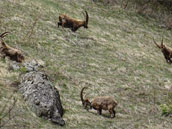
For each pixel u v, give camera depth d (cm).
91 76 5094
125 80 5316
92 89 4675
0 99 3456
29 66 4503
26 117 3312
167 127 4066
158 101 4859
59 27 6544
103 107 3984
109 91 4775
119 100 4581
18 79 4047
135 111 4384
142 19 8712
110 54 6188
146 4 9469
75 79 4816
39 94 3616
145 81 5500
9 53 4519
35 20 6406
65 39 6125
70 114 3784
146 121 4122
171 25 8838
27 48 5281
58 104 3706
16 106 3434
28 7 6869
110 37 7025
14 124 3109
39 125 3272
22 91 3744
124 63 5981
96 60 5747
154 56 6806
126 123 3916
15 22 6000
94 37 6700
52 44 5747
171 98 5050
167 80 5772
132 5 9181
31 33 5650
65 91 4372
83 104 4056
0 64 4319
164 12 9431
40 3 7356
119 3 9044
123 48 6669
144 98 4847
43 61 5022
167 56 6594
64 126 3475
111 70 5547
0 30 5534
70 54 5638
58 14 7206
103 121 3831
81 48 6050
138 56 6519
